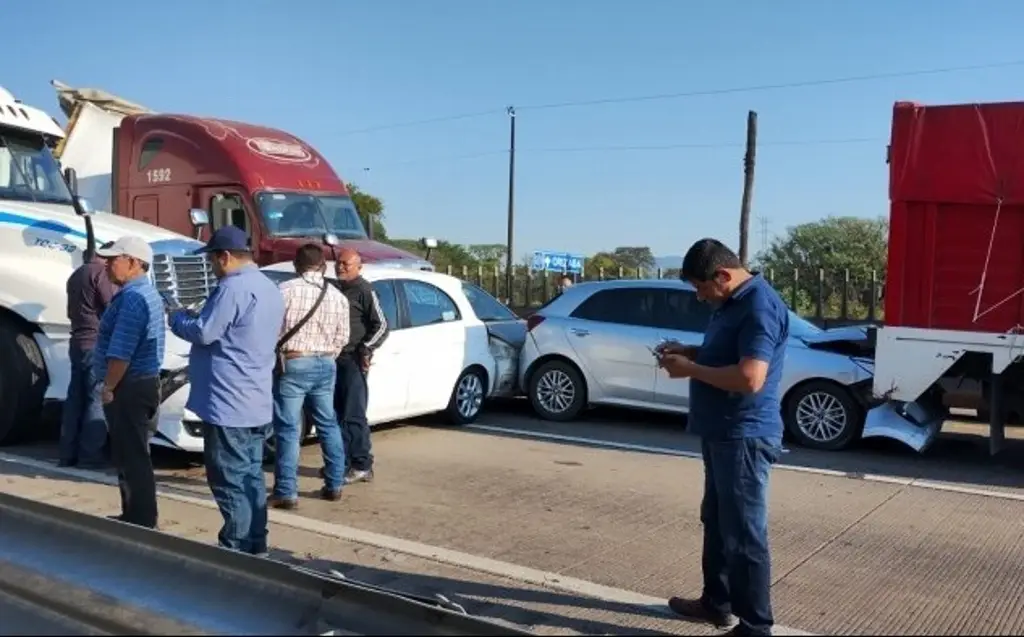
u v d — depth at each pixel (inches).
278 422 254.2
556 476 305.3
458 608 144.8
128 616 114.7
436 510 259.6
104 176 587.5
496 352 421.1
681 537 238.2
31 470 289.3
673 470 318.3
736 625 174.2
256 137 543.5
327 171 570.9
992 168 311.4
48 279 320.5
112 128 600.7
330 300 256.2
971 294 318.7
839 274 925.8
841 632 177.0
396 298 358.3
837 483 305.9
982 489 300.5
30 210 335.6
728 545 167.8
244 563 116.8
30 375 319.6
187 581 120.6
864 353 365.7
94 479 279.4
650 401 401.1
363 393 287.6
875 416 355.6
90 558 131.5
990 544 236.8
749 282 168.7
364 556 215.6
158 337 221.6
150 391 220.2
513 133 1561.3
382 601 108.4
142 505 220.5
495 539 233.3
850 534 244.2
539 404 425.4
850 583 205.3
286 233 517.0
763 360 161.0
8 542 142.1
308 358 253.1
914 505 277.0
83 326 289.0
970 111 315.0
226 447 199.8
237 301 196.2
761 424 165.9
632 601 191.3
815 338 376.2
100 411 291.1
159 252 336.8
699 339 389.1
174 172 541.3
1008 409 329.1
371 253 514.0
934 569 215.9
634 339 402.0
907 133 324.5
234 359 197.9
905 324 329.4
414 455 333.7
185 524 236.8
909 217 327.0
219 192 523.2
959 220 319.3
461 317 391.5
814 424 367.2
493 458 332.2
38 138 373.7
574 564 214.8
